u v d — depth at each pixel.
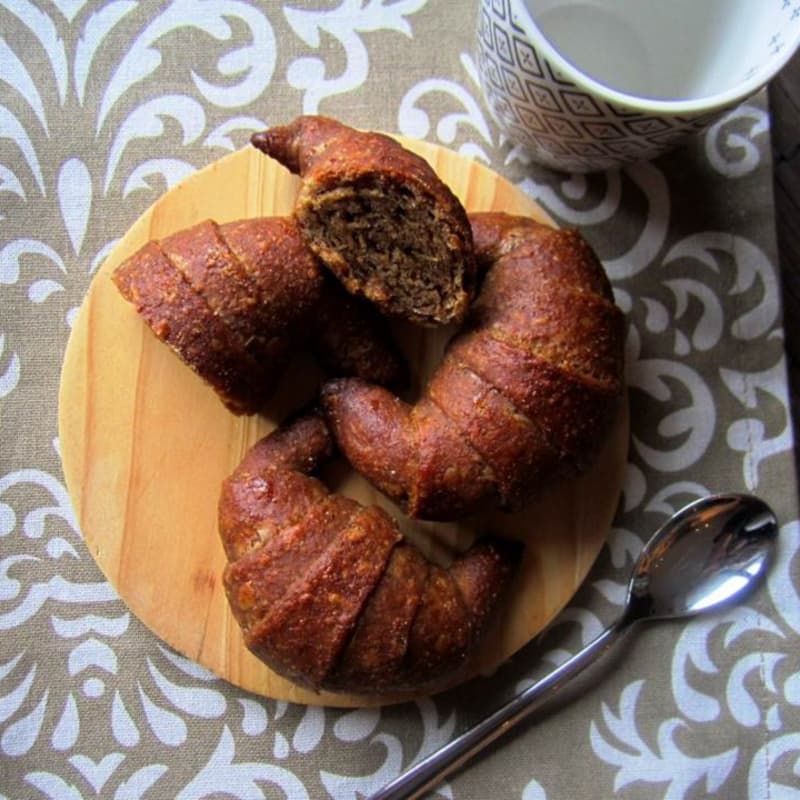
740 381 0.38
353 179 0.32
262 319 0.33
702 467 0.38
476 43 0.37
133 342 0.36
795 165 0.40
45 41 0.38
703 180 0.39
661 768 0.38
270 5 0.38
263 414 0.36
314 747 0.37
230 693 0.37
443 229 0.32
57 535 0.37
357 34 0.38
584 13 0.36
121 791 0.37
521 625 0.36
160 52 0.38
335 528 0.33
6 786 0.37
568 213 0.38
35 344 0.38
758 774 0.38
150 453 0.36
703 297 0.38
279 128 0.34
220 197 0.36
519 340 0.32
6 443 0.37
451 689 0.37
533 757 0.38
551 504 0.37
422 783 0.36
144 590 0.36
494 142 0.38
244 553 0.33
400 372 0.35
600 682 0.38
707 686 0.38
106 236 0.38
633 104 0.30
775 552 0.38
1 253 0.38
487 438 0.32
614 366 0.33
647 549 0.37
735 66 0.34
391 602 0.32
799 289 0.40
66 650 0.37
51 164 0.38
